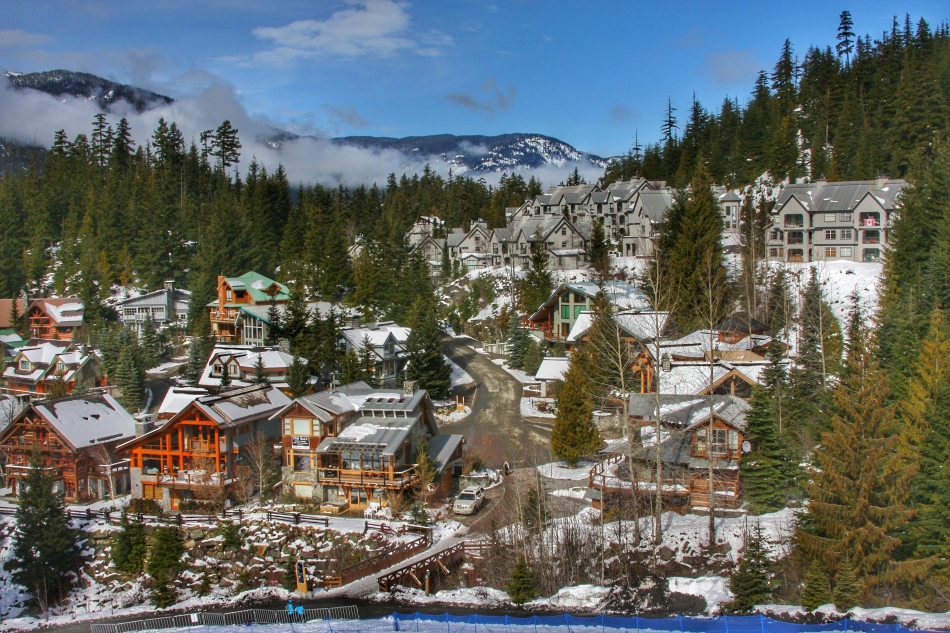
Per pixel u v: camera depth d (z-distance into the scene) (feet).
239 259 455.22
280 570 165.99
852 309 269.03
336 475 193.16
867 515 126.21
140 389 312.09
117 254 482.69
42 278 491.72
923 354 146.61
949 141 323.98
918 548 127.95
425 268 436.76
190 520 182.70
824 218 367.86
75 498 215.31
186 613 153.99
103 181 587.27
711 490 146.92
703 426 169.78
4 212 518.37
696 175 311.06
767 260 312.91
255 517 181.47
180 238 466.70
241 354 299.58
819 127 489.67
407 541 164.86
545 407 268.21
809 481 150.71
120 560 173.58
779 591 131.03
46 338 384.47
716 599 132.05
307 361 294.66
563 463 208.95
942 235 260.62
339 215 572.92
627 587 139.03
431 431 216.74
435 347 291.79
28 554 170.50
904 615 118.11
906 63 498.69
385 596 147.95
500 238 495.41
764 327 250.98
